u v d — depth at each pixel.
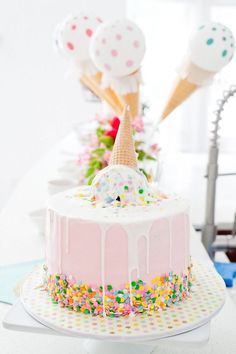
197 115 4.93
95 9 4.45
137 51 1.42
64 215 0.87
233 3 4.73
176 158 3.18
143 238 0.84
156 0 4.69
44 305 0.89
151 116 4.70
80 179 1.87
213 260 1.53
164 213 0.88
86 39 1.58
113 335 0.78
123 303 0.85
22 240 1.50
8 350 0.94
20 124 4.58
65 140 3.69
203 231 1.59
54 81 4.49
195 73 1.51
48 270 0.94
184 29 4.75
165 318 0.84
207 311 0.86
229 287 1.29
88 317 0.85
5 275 1.24
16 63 4.46
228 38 1.46
